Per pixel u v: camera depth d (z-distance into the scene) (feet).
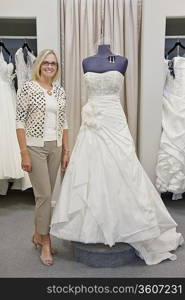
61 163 7.54
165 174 10.10
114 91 7.04
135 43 10.37
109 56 7.14
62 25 10.42
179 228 8.98
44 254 7.11
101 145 6.82
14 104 10.44
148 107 10.23
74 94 10.71
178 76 10.06
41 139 6.61
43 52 6.72
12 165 9.95
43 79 6.78
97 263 6.86
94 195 6.52
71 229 6.58
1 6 9.71
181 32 11.39
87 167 6.77
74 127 10.89
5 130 9.91
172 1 9.72
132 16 10.27
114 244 6.91
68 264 7.04
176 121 9.93
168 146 9.96
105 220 6.42
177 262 7.09
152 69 10.05
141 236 6.48
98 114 6.92
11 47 11.65
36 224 7.06
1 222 9.52
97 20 10.34
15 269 6.82
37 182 6.76
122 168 6.68
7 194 12.25
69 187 6.87
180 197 10.89
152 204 6.88
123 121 7.14
